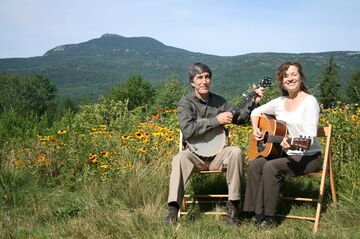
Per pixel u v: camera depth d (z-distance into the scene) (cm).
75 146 655
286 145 418
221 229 429
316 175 453
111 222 432
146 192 520
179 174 454
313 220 443
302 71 462
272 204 435
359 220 426
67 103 8356
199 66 481
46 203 541
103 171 602
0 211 505
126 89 5306
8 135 886
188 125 470
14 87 9919
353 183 471
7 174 599
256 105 489
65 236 425
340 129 566
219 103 497
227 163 457
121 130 912
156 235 401
